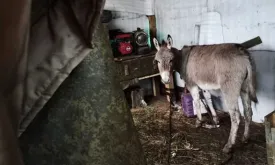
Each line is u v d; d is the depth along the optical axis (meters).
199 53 3.19
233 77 2.85
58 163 0.60
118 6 4.79
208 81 3.13
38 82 0.53
